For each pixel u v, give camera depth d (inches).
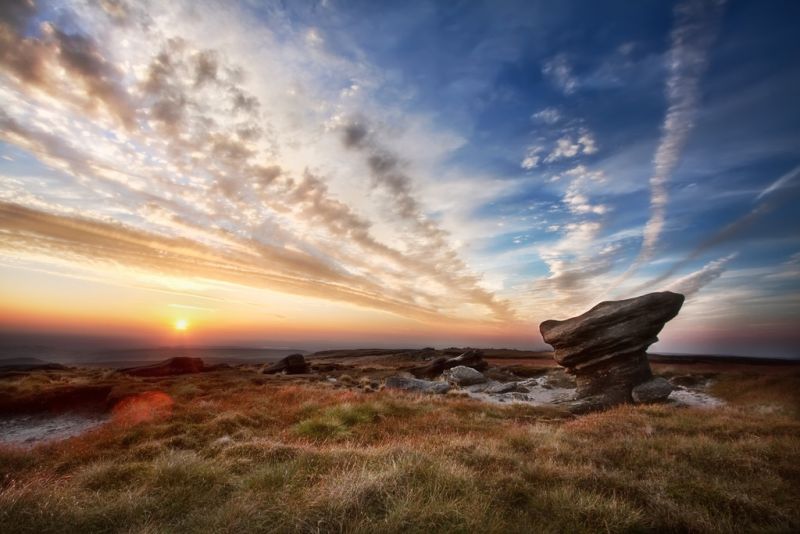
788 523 252.1
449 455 376.2
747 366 1935.3
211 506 271.7
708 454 386.6
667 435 490.3
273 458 379.6
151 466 360.5
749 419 603.2
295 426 597.9
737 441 445.1
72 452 491.8
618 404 997.2
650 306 1107.3
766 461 366.3
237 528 229.6
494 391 1421.0
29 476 393.1
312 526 231.0
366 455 365.1
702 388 1401.3
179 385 1087.0
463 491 275.1
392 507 249.3
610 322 1124.5
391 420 659.4
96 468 361.1
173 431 580.4
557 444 422.6
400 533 220.2
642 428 537.0
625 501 271.3
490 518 239.5
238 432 560.1
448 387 1344.7
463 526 226.8
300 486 300.8
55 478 388.8
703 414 660.7
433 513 236.7
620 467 365.4
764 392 1068.5
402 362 2866.6
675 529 244.7
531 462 357.1
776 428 510.9
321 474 319.0
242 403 821.2
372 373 1861.5
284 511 246.2
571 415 862.5
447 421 662.5
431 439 492.7
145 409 785.6
